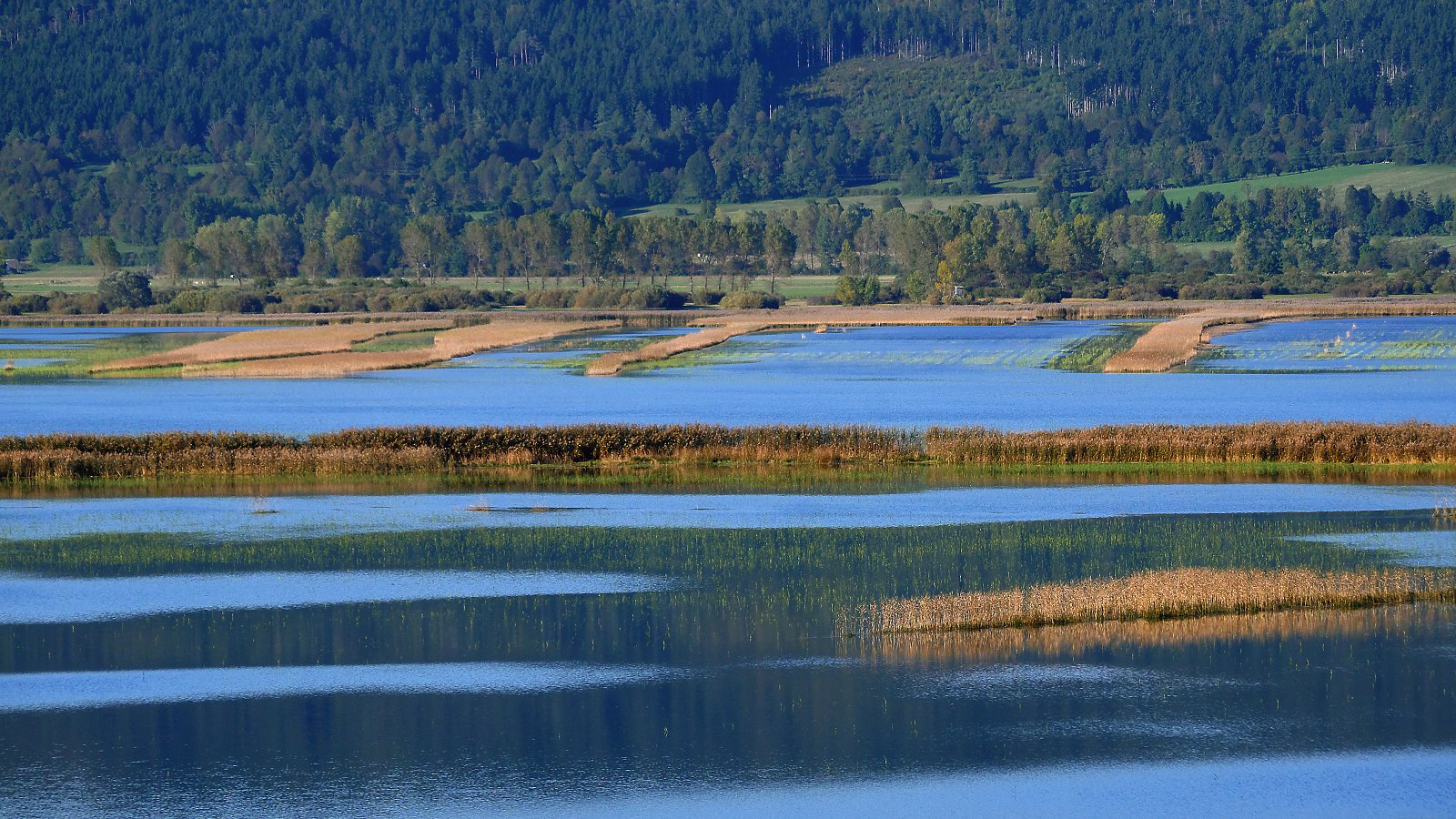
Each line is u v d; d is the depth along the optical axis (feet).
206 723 394.93
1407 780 352.49
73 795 345.92
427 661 452.35
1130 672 433.89
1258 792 346.95
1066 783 352.49
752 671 440.04
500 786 351.87
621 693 420.36
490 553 613.93
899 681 428.15
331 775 358.02
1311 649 456.45
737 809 338.95
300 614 509.76
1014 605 492.95
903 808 339.16
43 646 468.75
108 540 645.10
